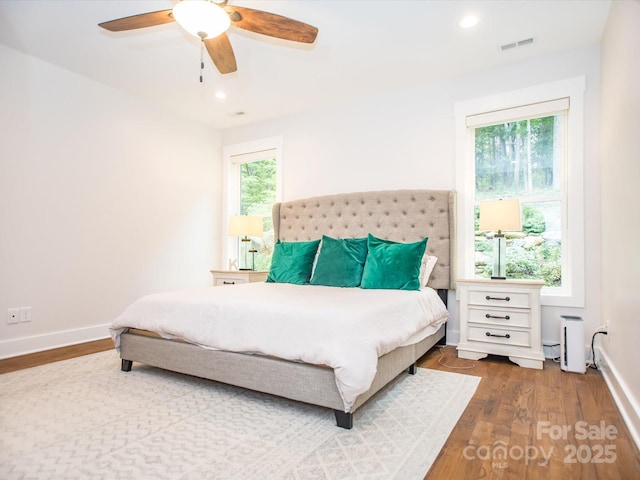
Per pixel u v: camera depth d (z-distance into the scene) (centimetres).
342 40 287
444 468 142
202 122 474
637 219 173
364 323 185
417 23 264
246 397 212
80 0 242
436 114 359
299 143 439
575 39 285
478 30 273
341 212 393
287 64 325
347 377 167
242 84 366
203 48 300
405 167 373
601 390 224
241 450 154
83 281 350
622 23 206
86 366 271
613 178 235
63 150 336
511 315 279
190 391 222
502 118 329
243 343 203
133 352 254
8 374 252
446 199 340
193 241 461
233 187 502
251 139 479
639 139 170
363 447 157
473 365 276
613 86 233
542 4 243
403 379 243
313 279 342
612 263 238
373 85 367
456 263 342
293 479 135
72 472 139
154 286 414
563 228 309
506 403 204
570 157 299
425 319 259
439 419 183
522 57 313
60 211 333
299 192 438
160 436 166
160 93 388
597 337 277
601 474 138
